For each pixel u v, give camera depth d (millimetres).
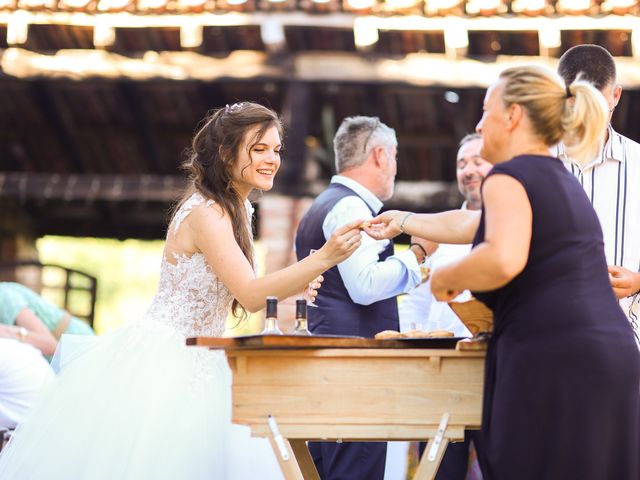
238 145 4055
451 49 9781
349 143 4938
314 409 3217
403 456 5367
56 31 10344
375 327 4789
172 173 13344
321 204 4891
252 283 3838
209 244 3945
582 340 2889
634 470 2947
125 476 3719
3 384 5395
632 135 11539
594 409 2891
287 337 3092
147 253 28141
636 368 2961
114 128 12859
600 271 2998
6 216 12883
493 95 3135
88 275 12094
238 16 9828
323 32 10320
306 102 10281
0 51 10211
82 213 13438
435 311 5359
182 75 10211
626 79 9359
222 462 3865
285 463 3199
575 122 3018
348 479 4535
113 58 10234
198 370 3939
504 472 2934
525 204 2922
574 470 2885
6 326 6148
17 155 13352
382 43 10367
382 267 4605
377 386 3205
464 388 3168
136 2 9945
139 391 3859
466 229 3535
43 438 3883
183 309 4016
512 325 2959
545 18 9359
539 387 2900
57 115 12680
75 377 3992
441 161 12797
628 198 4070
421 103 11883
